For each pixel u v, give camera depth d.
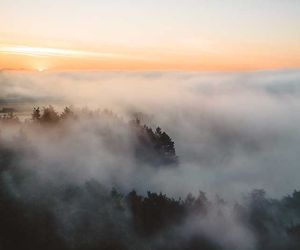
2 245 44.22
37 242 46.50
